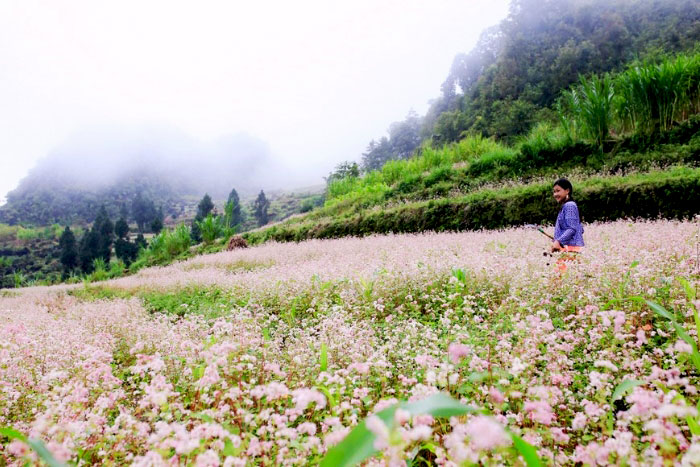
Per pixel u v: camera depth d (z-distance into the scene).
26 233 144.25
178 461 1.77
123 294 11.42
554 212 12.95
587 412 2.00
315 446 1.92
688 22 82.44
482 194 15.12
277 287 7.35
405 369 3.22
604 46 85.31
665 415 1.45
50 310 10.48
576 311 4.30
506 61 91.69
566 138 17.39
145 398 2.30
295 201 188.62
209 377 2.35
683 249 5.84
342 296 5.92
